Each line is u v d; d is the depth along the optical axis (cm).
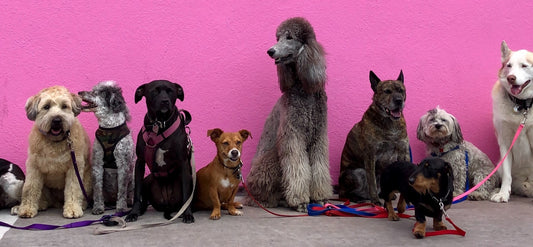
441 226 335
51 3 460
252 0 494
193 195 402
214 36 489
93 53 469
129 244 306
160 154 373
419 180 309
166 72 482
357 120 517
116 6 471
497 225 356
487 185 468
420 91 526
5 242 310
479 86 536
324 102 429
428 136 468
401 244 307
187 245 304
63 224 362
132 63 475
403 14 520
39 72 461
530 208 421
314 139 425
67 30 463
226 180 381
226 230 342
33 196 389
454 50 530
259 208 428
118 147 396
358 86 515
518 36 540
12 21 454
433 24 526
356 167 457
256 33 497
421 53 525
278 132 420
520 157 471
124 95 475
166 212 388
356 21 512
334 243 309
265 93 502
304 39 412
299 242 311
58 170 394
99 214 398
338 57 511
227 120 495
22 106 459
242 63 496
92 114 471
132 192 420
